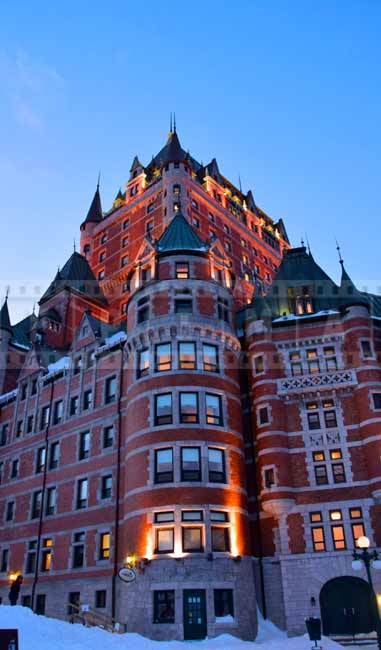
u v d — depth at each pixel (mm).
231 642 29547
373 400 37625
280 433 38594
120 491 40375
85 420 46031
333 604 33906
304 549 35375
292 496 36781
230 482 36031
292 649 25734
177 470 34969
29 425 52344
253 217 85562
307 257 48156
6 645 15562
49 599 41594
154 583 32469
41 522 45625
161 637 30984
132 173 80562
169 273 42250
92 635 25234
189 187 70812
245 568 34281
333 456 37500
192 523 33656
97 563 39438
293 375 40344
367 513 35125
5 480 51844
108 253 76188
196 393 37656
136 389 39031
